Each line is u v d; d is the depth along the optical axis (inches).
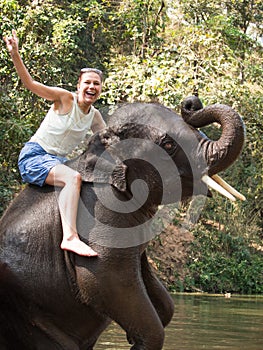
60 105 231.9
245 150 880.9
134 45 855.7
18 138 556.7
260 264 954.1
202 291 872.3
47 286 222.2
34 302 224.4
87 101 229.8
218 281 892.0
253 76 867.4
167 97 700.0
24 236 225.1
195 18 875.4
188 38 774.5
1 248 227.5
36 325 226.2
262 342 363.6
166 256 874.1
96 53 934.4
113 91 729.6
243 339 374.0
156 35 854.5
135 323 217.6
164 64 729.0
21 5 735.7
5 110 581.0
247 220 1001.5
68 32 754.8
